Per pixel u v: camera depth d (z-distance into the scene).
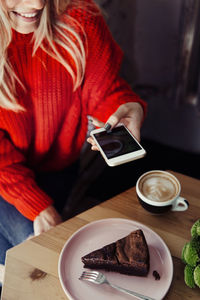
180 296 0.82
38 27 1.06
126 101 1.31
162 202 0.93
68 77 1.23
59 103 1.28
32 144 1.43
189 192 1.06
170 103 2.17
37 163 1.52
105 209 1.02
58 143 1.47
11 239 1.27
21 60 1.13
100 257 0.85
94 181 2.04
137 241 0.88
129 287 0.83
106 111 1.32
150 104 2.25
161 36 1.92
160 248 0.90
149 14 1.87
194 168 2.15
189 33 1.83
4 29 1.02
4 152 1.29
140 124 1.25
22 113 1.24
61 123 1.39
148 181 1.00
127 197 1.06
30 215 1.21
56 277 0.86
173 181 1.00
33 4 0.93
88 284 0.83
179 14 1.80
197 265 0.79
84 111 1.39
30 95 1.24
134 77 2.16
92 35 1.22
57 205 1.46
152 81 2.14
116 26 1.93
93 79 1.31
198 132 2.20
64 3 1.09
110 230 0.95
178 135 2.28
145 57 2.05
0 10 0.97
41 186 1.50
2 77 1.11
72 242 0.91
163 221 0.99
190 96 2.09
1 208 1.34
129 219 0.99
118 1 1.83
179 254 0.91
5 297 0.83
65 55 1.19
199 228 0.79
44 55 1.15
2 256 1.24
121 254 0.85
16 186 1.24
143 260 0.83
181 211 1.01
